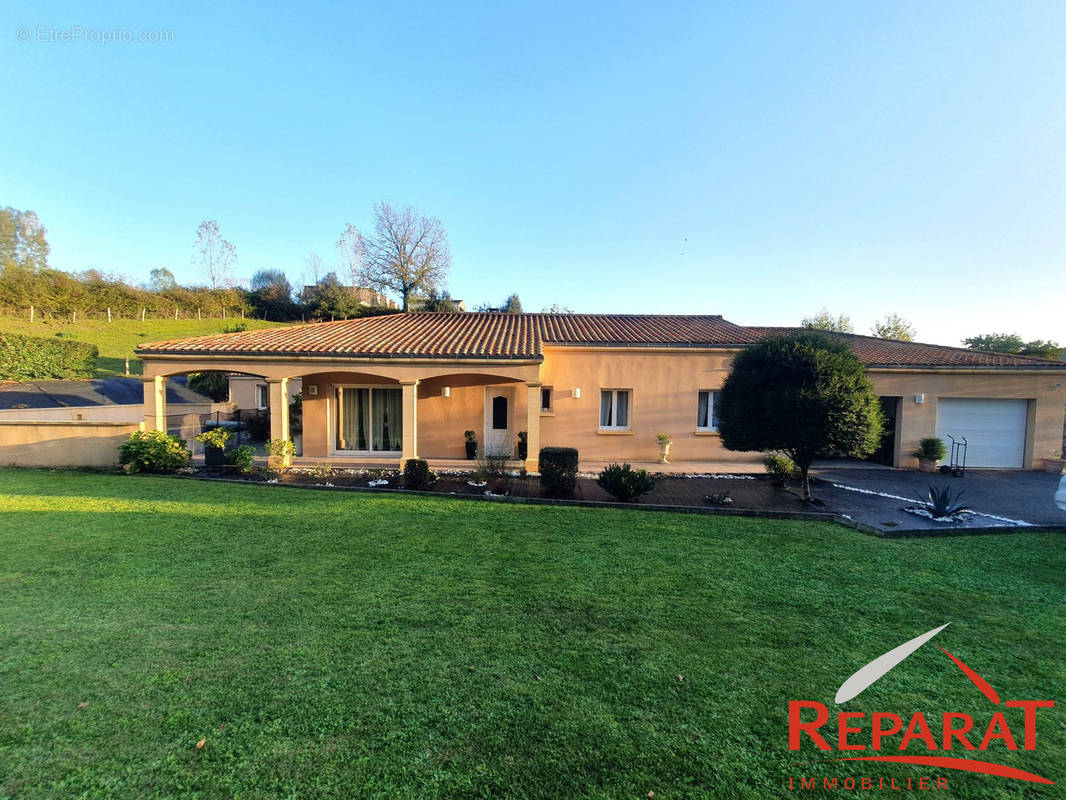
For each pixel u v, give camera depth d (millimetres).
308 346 14172
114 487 10891
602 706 3451
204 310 53125
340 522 8375
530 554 6859
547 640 4395
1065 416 15953
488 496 10773
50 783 2674
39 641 4195
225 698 3445
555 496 11039
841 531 8570
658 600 5340
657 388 16219
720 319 21016
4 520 8023
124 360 35406
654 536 7926
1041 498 11633
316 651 4117
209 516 8555
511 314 21578
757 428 10797
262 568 6090
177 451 13141
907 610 5219
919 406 15898
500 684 3691
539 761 2912
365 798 2623
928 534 8406
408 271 44750
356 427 15867
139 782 2697
